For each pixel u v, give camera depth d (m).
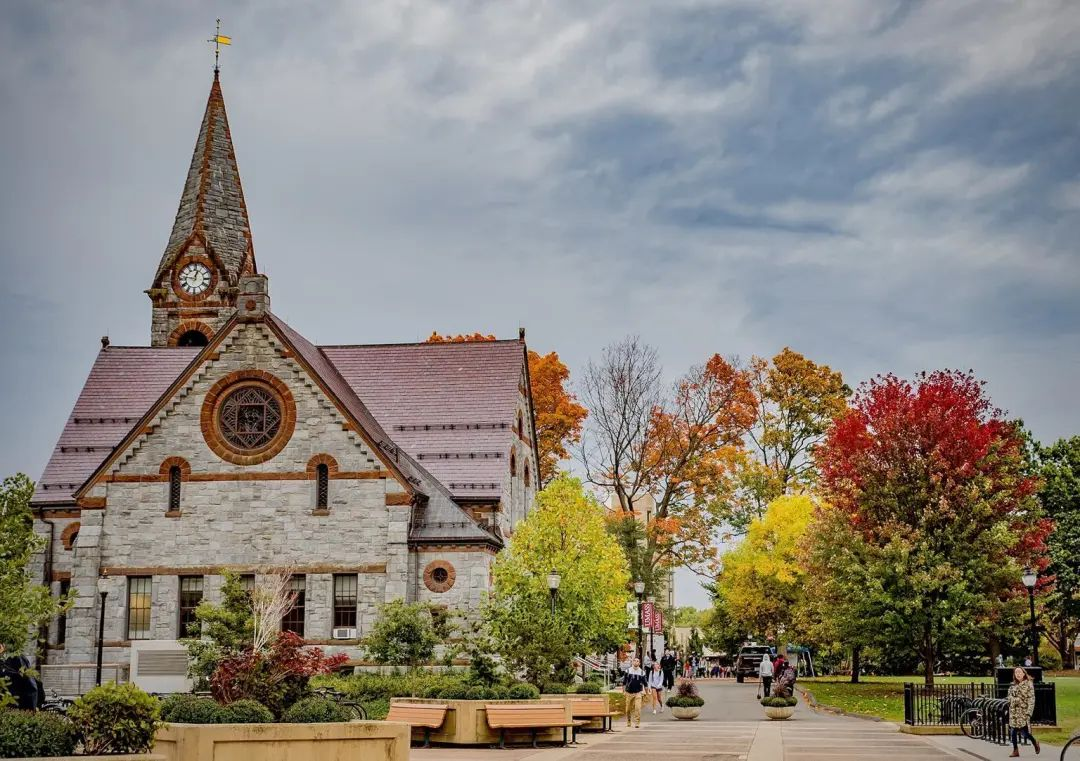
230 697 24.81
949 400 50.88
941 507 48.50
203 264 67.94
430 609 46.66
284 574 47.41
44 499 53.69
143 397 57.38
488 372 57.91
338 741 21.45
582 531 47.38
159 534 49.34
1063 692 49.19
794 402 83.75
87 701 17.78
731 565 73.94
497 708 30.66
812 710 46.88
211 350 50.25
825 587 52.03
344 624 48.66
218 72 71.44
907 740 32.34
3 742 16.69
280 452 49.50
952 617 47.84
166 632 48.59
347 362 59.62
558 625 39.94
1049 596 62.62
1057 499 65.00
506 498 54.41
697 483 72.19
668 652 71.00
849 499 51.94
